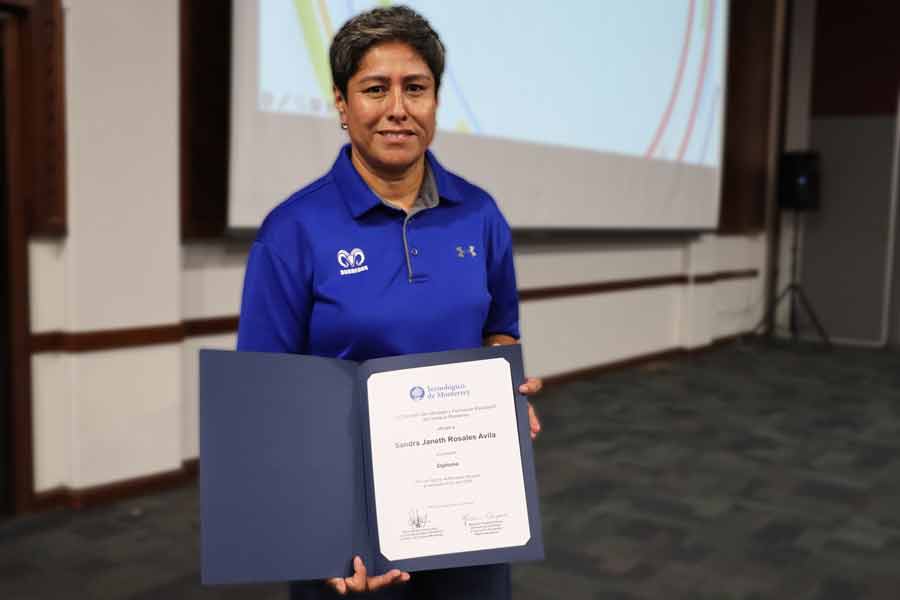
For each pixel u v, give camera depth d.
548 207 4.68
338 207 1.07
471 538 1.02
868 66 6.82
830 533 2.81
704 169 6.02
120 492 3.03
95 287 2.91
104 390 2.97
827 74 7.03
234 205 3.18
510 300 1.26
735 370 5.81
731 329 7.00
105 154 2.89
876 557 2.61
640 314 5.90
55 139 2.78
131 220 2.98
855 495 3.21
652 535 2.77
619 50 5.04
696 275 6.30
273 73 3.24
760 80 6.88
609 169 5.10
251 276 1.08
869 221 6.92
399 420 1.02
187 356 3.32
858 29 6.84
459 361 1.04
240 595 2.30
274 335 1.09
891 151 6.77
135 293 3.02
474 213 1.15
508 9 4.24
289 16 3.28
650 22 5.26
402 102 1.00
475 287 1.11
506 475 1.03
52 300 2.88
